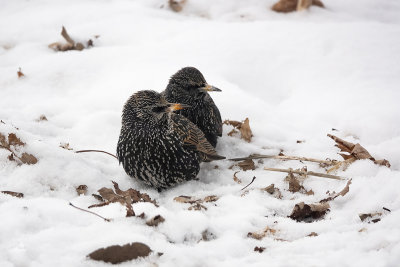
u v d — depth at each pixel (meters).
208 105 11.02
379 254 7.02
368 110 11.71
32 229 7.46
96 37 15.42
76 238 7.30
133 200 8.95
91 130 11.30
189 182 9.99
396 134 11.10
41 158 9.59
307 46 14.31
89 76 13.53
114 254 6.95
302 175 9.90
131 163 9.68
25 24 16.05
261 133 11.45
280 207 8.82
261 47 14.32
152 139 9.54
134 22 16.08
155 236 7.55
